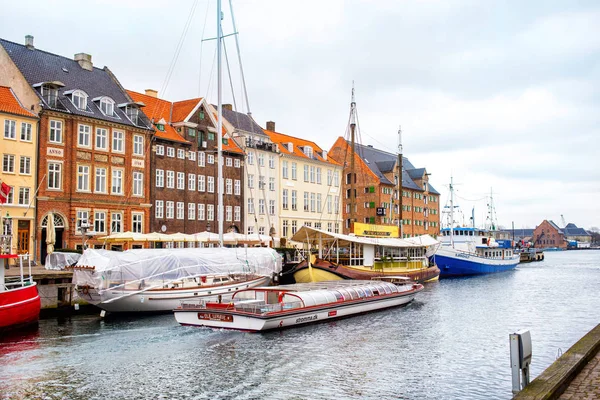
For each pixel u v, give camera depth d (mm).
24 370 19125
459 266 68062
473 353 22312
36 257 40969
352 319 30453
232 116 64562
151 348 22500
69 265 33500
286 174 68438
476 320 30844
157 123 52312
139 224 48875
